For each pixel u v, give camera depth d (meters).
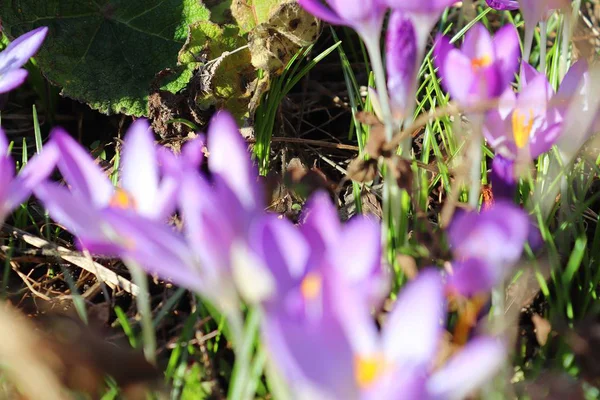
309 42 0.64
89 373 0.46
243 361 0.42
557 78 0.61
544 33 0.56
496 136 0.49
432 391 0.38
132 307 0.54
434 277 0.39
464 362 0.38
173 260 0.41
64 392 0.45
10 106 0.68
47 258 0.57
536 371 0.48
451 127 0.59
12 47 0.54
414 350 0.39
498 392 0.45
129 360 0.46
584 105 0.51
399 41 0.47
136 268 0.46
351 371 0.37
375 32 0.47
